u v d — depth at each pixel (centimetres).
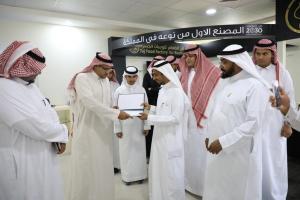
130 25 587
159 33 494
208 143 183
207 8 506
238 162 168
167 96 220
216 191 177
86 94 216
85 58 584
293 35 450
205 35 468
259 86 160
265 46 217
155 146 225
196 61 273
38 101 148
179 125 220
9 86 132
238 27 461
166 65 222
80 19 523
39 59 145
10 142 136
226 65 172
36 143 144
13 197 135
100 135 228
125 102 247
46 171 147
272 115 209
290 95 225
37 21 519
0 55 138
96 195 227
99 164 228
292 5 448
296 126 169
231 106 167
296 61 612
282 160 218
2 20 491
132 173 316
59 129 149
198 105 268
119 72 607
